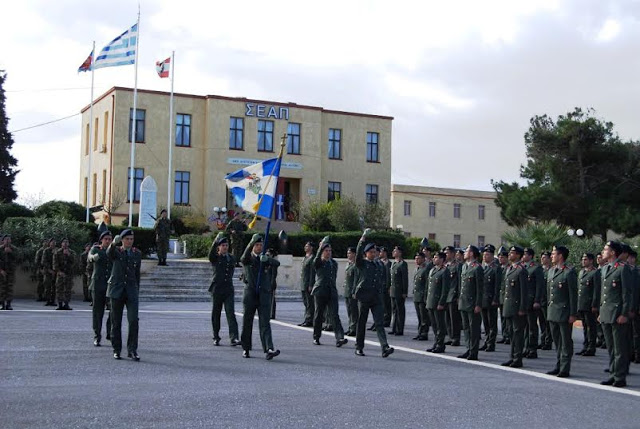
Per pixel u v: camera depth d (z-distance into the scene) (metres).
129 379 10.55
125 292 12.48
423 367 12.73
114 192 45.47
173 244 38.12
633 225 42.62
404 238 33.56
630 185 45.97
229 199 47.88
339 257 31.97
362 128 52.72
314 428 7.99
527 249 15.32
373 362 13.11
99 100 49.16
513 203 45.72
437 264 15.68
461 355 14.47
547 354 16.14
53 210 39.66
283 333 17.52
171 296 26.30
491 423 8.53
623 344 11.59
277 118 49.53
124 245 12.63
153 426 7.87
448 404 9.52
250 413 8.60
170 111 43.28
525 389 10.90
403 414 8.83
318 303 15.48
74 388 9.78
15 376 10.55
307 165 50.16
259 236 13.19
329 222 42.91
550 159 45.75
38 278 23.95
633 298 11.62
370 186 52.81
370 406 9.21
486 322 16.06
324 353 14.12
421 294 17.48
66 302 21.38
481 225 72.19
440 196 70.50
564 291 12.52
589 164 45.94
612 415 9.22
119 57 38.72
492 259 16.28
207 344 14.73
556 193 44.53
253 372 11.50
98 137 49.19
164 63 41.00
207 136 47.72
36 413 8.30
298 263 30.45
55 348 13.43
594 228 44.69
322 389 10.24
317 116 50.66
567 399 10.22
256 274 13.14
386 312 19.97
